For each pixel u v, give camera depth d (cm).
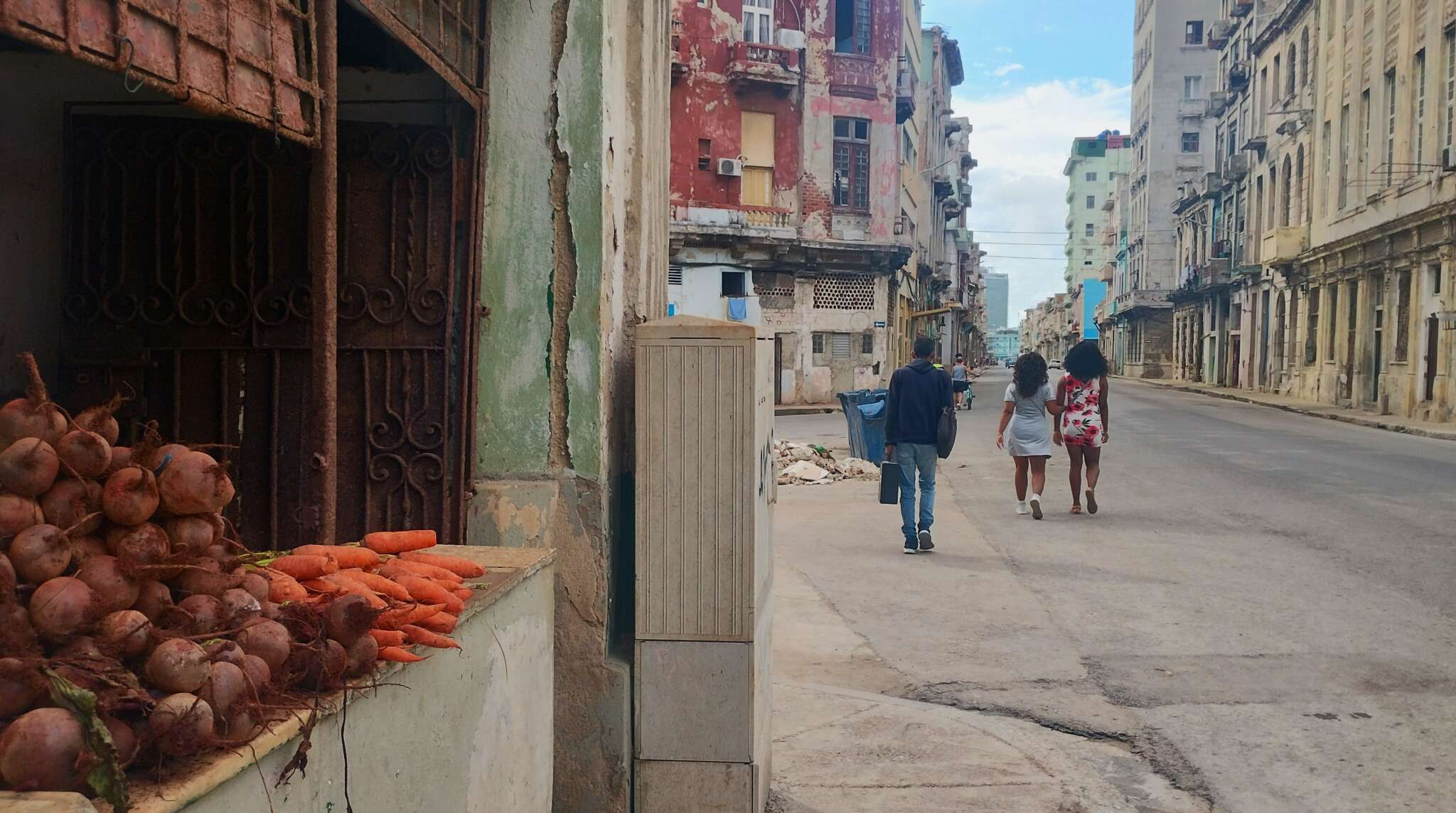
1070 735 412
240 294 346
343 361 342
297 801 156
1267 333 3947
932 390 785
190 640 142
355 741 173
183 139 346
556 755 322
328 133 223
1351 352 2861
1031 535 864
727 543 307
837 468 1348
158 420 346
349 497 340
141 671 139
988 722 417
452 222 337
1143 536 850
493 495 333
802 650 530
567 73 330
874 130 3241
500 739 248
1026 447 957
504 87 333
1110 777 365
